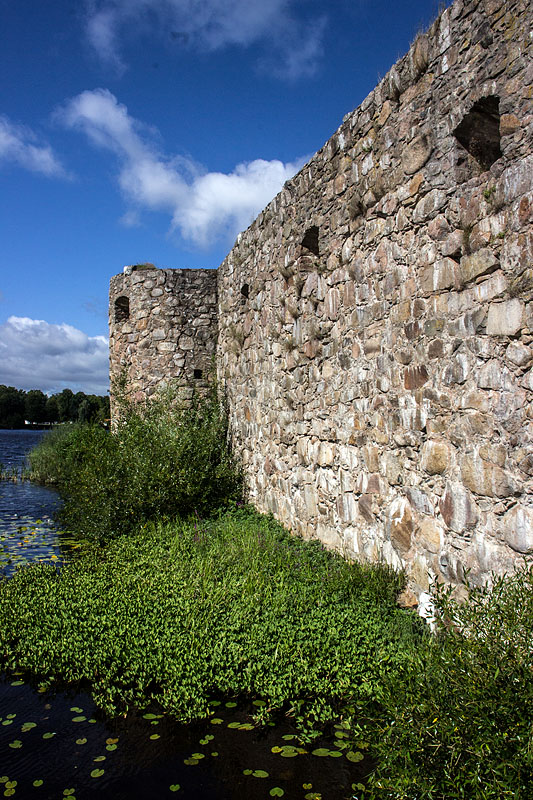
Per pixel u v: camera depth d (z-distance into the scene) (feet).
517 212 11.32
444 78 13.64
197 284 38.55
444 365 13.65
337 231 19.54
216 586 17.03
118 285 40.93
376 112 16.70
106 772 10.12
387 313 16.35
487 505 12.10
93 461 29.30
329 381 20.44
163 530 24.70
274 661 12.59
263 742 10.80
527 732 6.73
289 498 24.36
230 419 34.24
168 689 12.19
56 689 13.15
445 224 13.66
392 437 16.06
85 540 25.85
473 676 7.57
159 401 36.37
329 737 10.82
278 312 25.52
